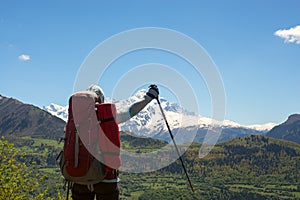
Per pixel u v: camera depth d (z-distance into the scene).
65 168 3.36
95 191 3.50
